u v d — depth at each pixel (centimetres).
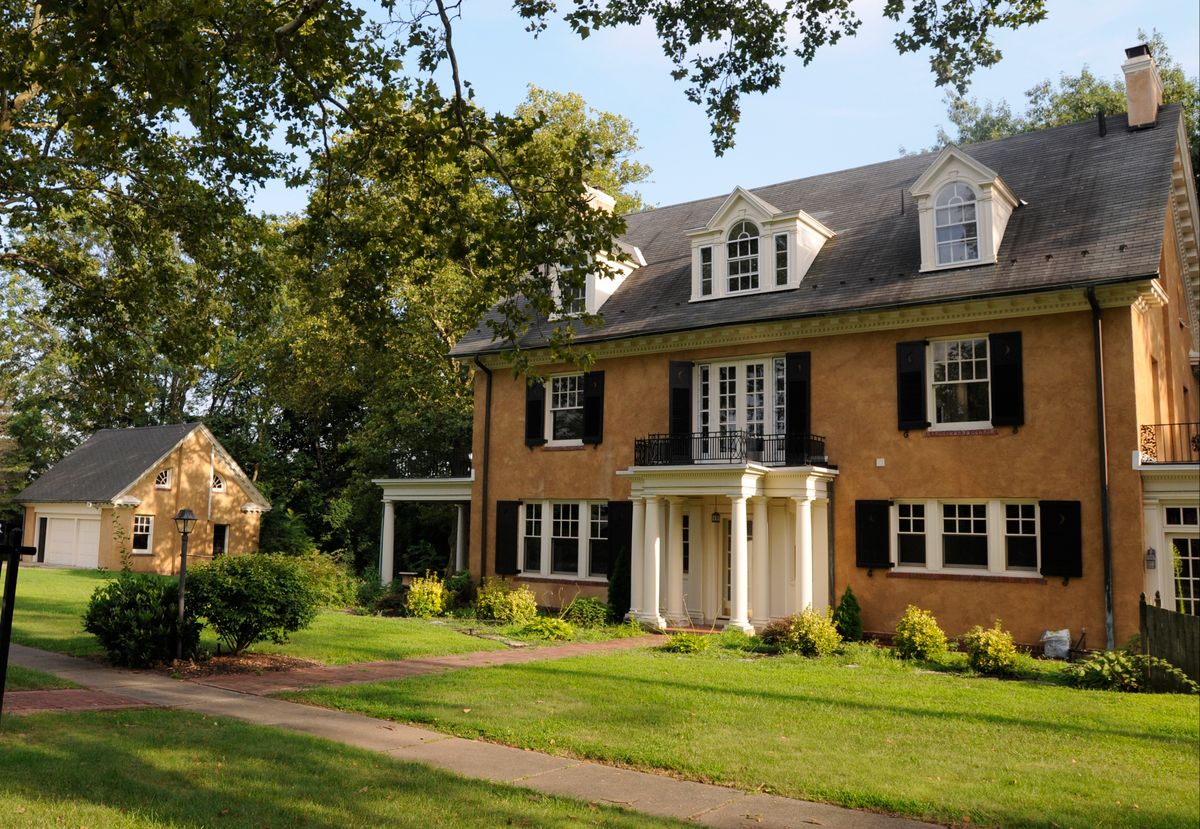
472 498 2516
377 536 3631
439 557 3272
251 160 1291
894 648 1675
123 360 1869
